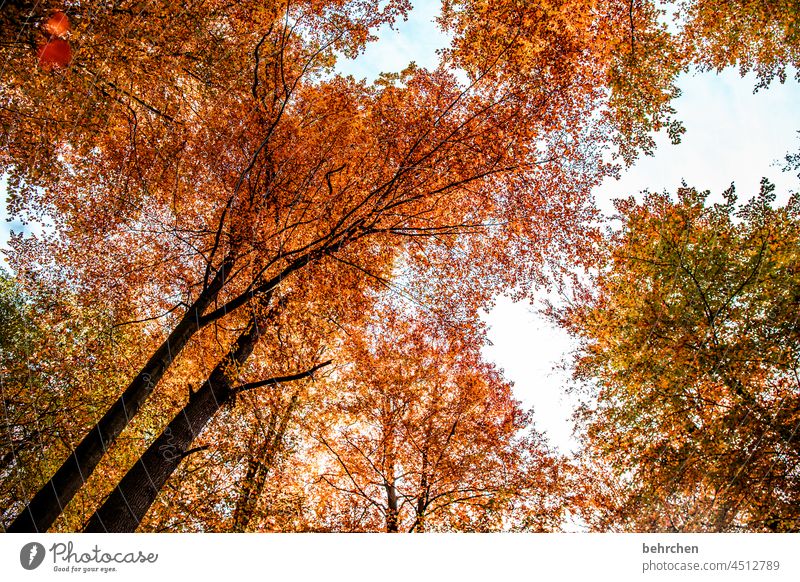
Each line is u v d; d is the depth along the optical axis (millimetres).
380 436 12141
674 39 8883
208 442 10094
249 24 8930
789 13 8531
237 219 8570
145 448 10672
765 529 7582
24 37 6332
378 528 10516
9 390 9789
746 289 9016
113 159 9023
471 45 8898
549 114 9227
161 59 7746
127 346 10750
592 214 9430
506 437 12078
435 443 11812
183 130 9102
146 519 9469
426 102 9719
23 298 10352
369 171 9852
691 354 9289
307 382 10430
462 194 10266
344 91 9773
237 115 9234
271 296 9508
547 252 10062
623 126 8945
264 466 9922
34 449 9766
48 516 5375
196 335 9188
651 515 8750
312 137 9633
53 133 7578
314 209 9508
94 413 10219
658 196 10172
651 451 9375
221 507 9789
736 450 8328
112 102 7801
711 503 8203
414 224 10062
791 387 8398
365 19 9297
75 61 6820
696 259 9656
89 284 9805
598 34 8852
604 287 10961
